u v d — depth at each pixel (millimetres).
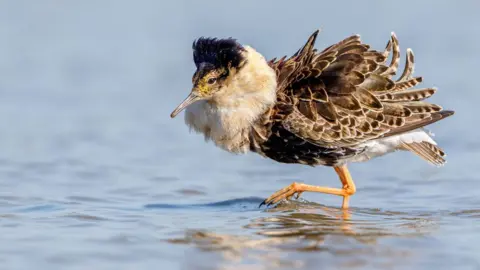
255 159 18297
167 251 11531
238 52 14227
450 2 28469
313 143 14516
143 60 25969
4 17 28734
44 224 12945
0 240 11945
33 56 26047
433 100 21922
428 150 15172
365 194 15633
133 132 20219
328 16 28078
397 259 11109
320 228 12922
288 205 14695
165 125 20891
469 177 16594
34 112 21609
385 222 13375
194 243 11953
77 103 22469
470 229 12766
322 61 14586
